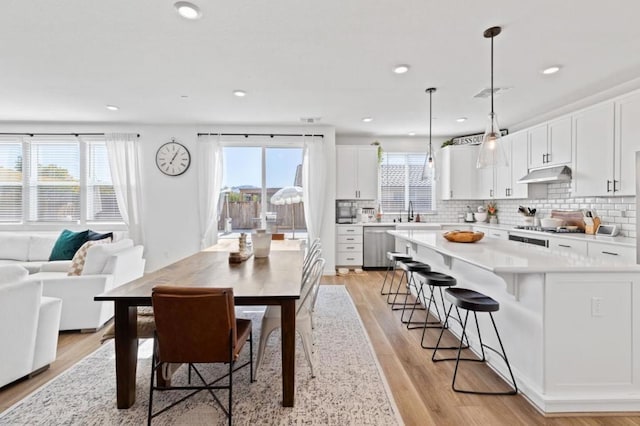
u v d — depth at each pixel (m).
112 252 3.31
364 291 4.45
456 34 2.41
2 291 2.00
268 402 1.93
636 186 2.85
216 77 3.24
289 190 3.25
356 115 4.65
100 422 1.75
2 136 5.00
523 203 5.16
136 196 5.10
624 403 1.82
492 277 2.38
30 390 2.06
